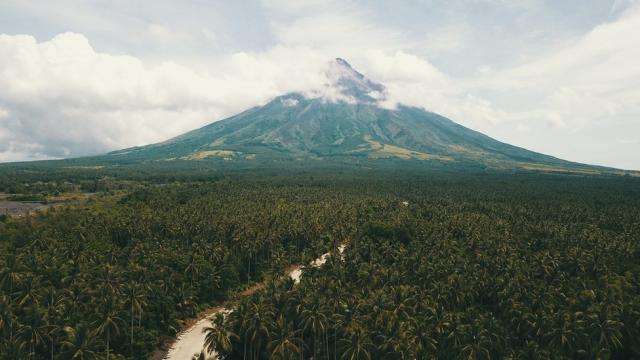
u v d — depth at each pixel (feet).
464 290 412.36
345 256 528.22
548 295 390.21
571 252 510.99
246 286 529.45
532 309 378.94
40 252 503.61
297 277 542.98
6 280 394.93
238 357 357.82
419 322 338.54
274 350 317.63
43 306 364.17
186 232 607.37
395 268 474.49
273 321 342.03
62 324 333.62
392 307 357.41
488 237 599.57
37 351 320.29
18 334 310.04
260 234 581.53
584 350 317.22
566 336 323.16
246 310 353.92
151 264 480.23
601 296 392.68
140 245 530.68
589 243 570.87
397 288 395.55
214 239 594.65
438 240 581.94
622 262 501.56
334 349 339.57
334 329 335.88
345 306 353.92
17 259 437.58
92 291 387.14
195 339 405.18
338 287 402.72
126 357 349.41
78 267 455.63
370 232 643.45
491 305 419.74
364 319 337.31
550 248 556.51
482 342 312.50
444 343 325.21
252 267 567.59
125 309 370.53
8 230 602.85
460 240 609.01
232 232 609.42
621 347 336.49
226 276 508.12
